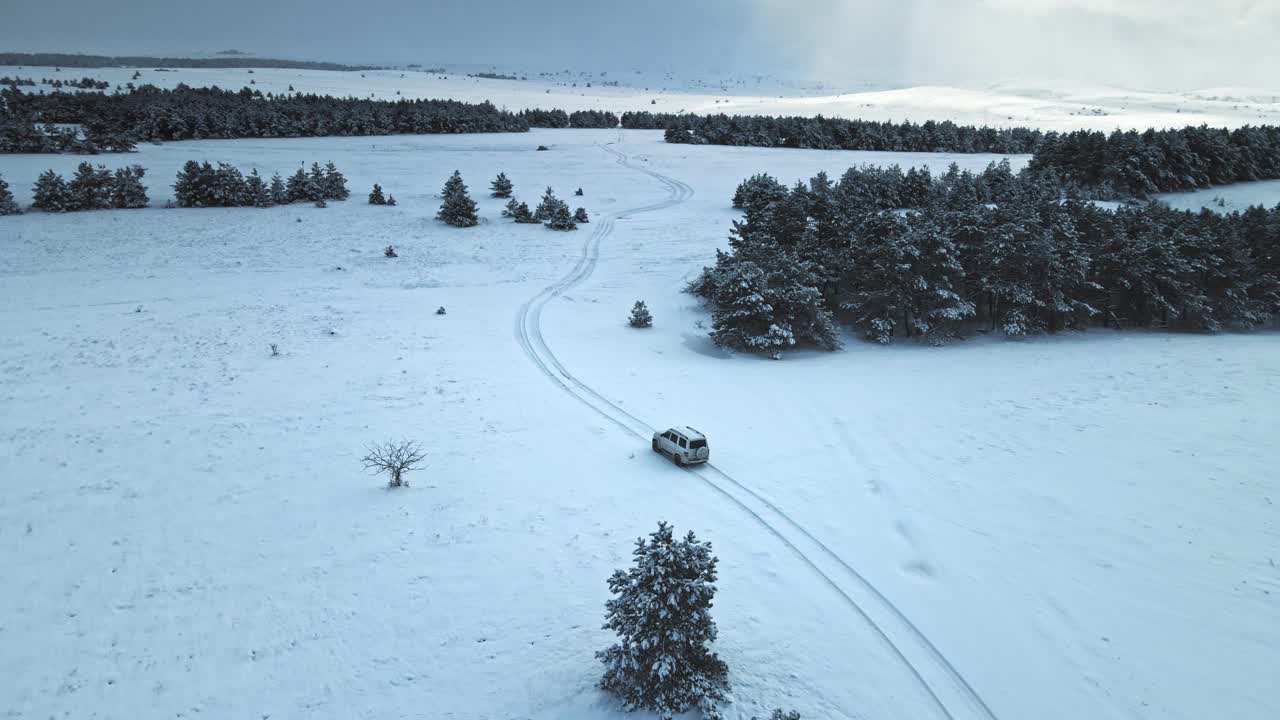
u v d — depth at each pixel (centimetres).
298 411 3012
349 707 1454
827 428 3033
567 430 2933
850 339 4666
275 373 3466
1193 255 4691
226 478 2402
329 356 3756
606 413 3155
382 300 4956
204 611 1731
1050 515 2270
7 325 3969
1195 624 1745
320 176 8244
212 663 1563
